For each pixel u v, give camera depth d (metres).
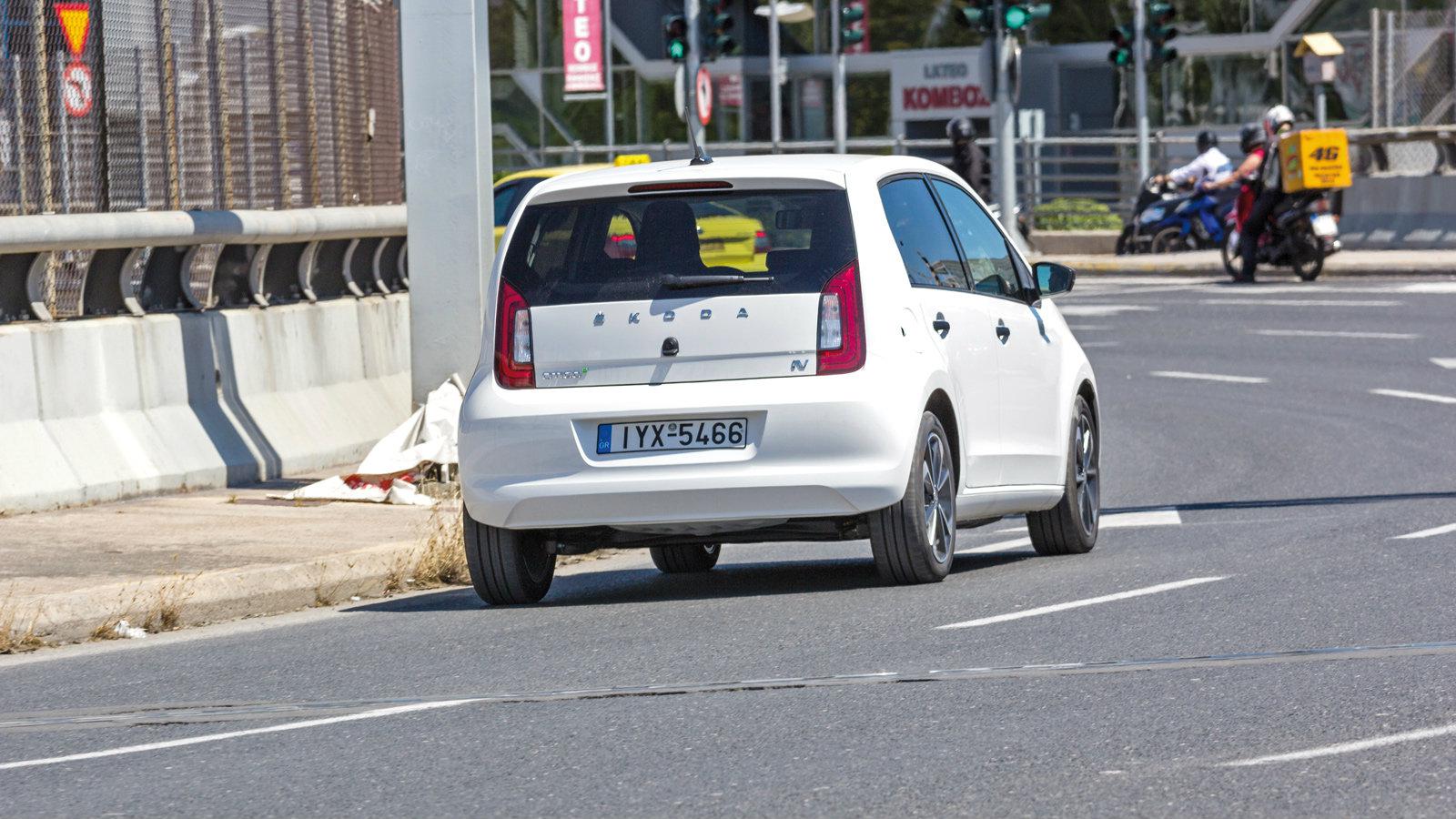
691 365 27.38
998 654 23.34
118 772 19.38
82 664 26.05
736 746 19.20
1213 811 16.34
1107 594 27.48
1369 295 79.19
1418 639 23.33
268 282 45.84
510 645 25.61
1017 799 16.86
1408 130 100.00
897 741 19.14
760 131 158.38
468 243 41.00
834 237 27.56
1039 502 31.77
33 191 39.81
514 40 164.50
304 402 45.00
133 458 39.34
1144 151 115.88
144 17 42.84
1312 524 34.94
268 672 24.67
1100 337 71.88
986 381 29.88
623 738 19.75
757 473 27.08
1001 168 102.50
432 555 32.38
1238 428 50.81
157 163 42.97
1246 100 141.62
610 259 27.95
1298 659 22.38
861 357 27.20
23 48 39.72
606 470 27.44
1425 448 45.72
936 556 28.53
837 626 25.69
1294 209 86.06
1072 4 146.88
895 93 153.75
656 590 30.86
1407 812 16.12
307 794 18.12
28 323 38.56
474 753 19.41
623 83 162.50
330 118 49.41
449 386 40.59
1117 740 18.84
